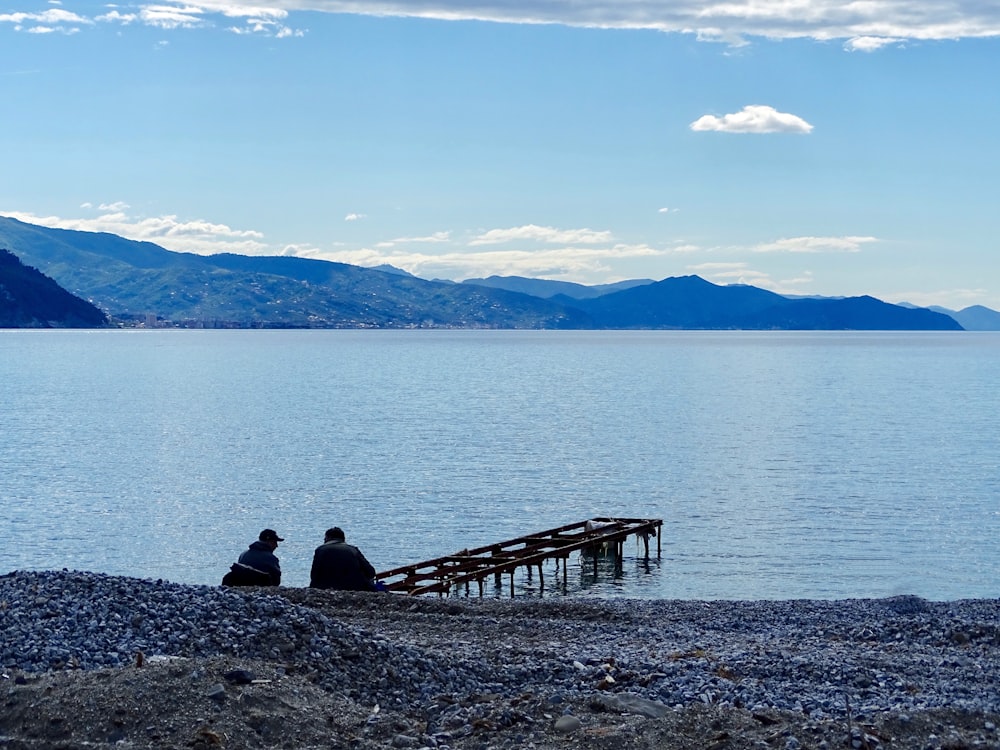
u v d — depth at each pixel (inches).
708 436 3078.2
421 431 3137.3
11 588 670.5
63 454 2571.4
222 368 7052.2
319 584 973.2
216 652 572.4
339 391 4913.9
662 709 523.2
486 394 4803.2
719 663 633.6
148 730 456.1
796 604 992.2
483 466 2405.3
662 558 1494.8
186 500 1940.2
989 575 1385.3
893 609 959.0
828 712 529.3
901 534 1654.8
